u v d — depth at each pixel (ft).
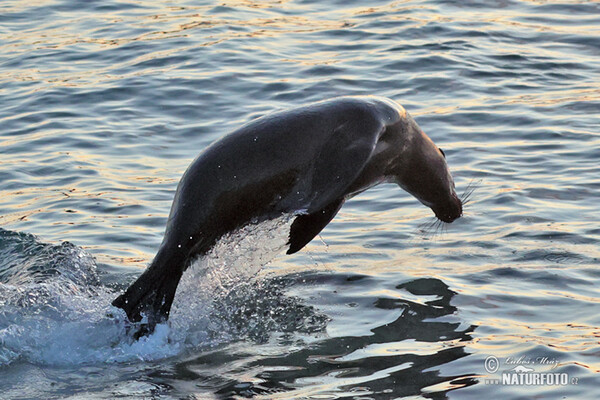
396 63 197.47
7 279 106.42
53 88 190.29
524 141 153.17
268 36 222.69
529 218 120.57
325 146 94.63
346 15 240.12
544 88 181.27
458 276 104.53
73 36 228.63
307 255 113.91
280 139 94.63
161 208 131.54
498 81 185.78
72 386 82.12
